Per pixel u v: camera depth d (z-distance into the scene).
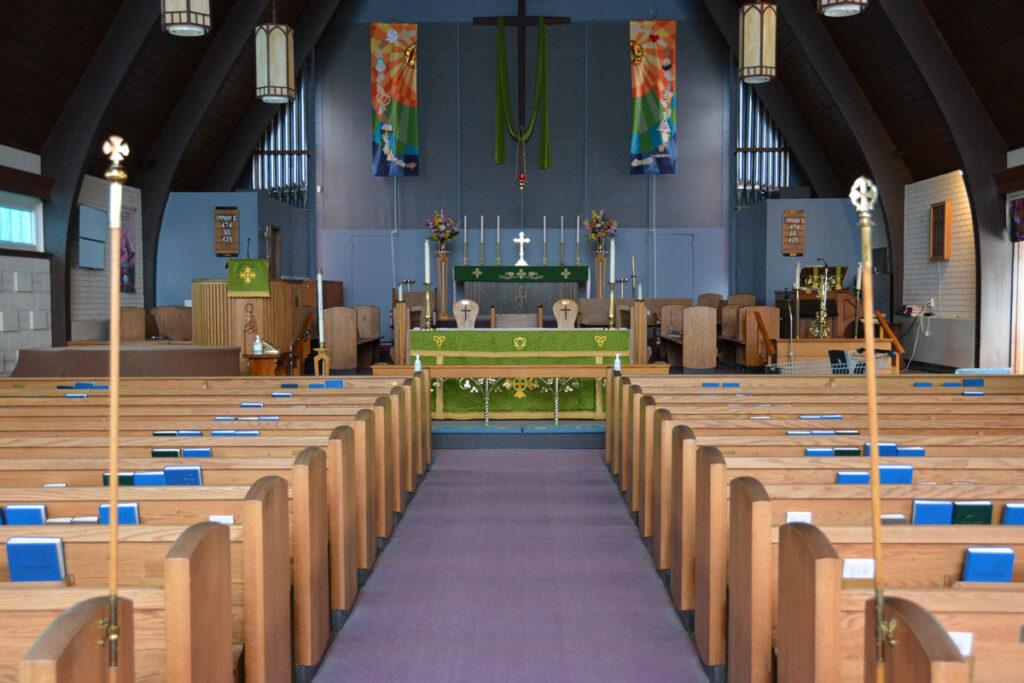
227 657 2.24
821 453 3.85
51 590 1.97
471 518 5.42
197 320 9.48
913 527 2.47
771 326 12.91
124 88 12.31
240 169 16.52
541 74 16.84
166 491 2.95
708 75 17.34
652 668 3.24
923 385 6.49
